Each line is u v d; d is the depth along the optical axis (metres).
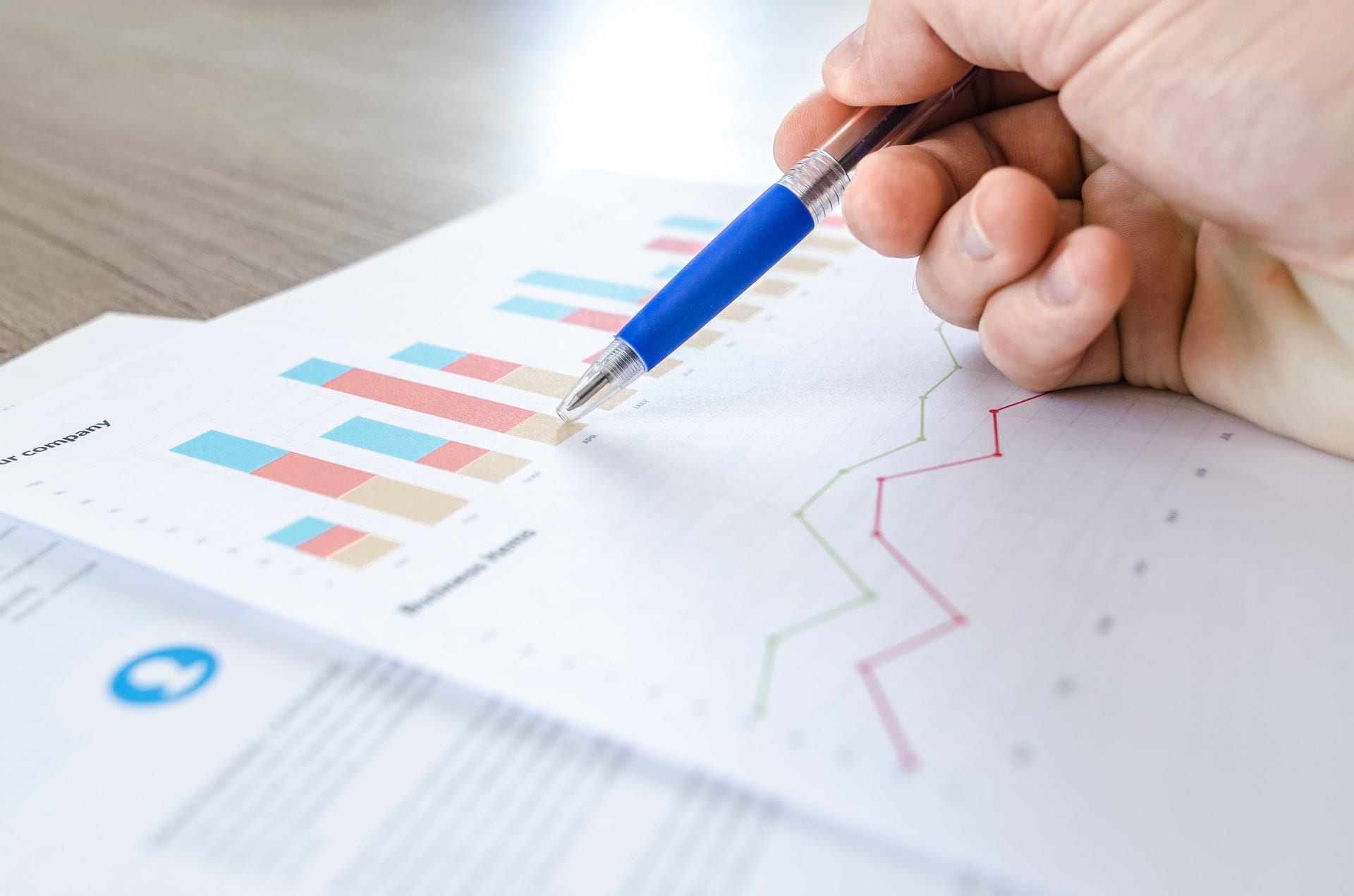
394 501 0.32
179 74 0.84
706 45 0.86
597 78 0.80
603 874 0.21
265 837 0.22
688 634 0.26
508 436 0.36
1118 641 0.26
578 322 0.45
